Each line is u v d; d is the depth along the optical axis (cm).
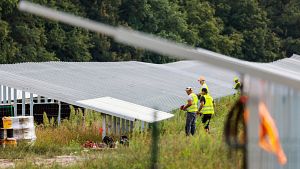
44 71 6938
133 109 5378
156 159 2667
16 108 5897
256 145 1631
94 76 7275
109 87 6650
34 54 13150
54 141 4850
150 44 1405
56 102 6456
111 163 3228
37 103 6384
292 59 11712
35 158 3956
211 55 1436
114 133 5231
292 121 1647
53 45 14088
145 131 4691
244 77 1670
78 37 14325
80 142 4925
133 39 1397
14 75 6334
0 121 5906
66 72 7156
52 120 5731
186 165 3058
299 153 1681
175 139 3594
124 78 7594
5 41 12594
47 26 13975
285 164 1694
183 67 10262
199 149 3369
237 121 1686
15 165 3453
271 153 1641
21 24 13150
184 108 5197
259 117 1600
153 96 6600
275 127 1642
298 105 1642
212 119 6506
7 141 4525
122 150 3416
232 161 2816
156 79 8150
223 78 10031
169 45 1416
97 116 5716
